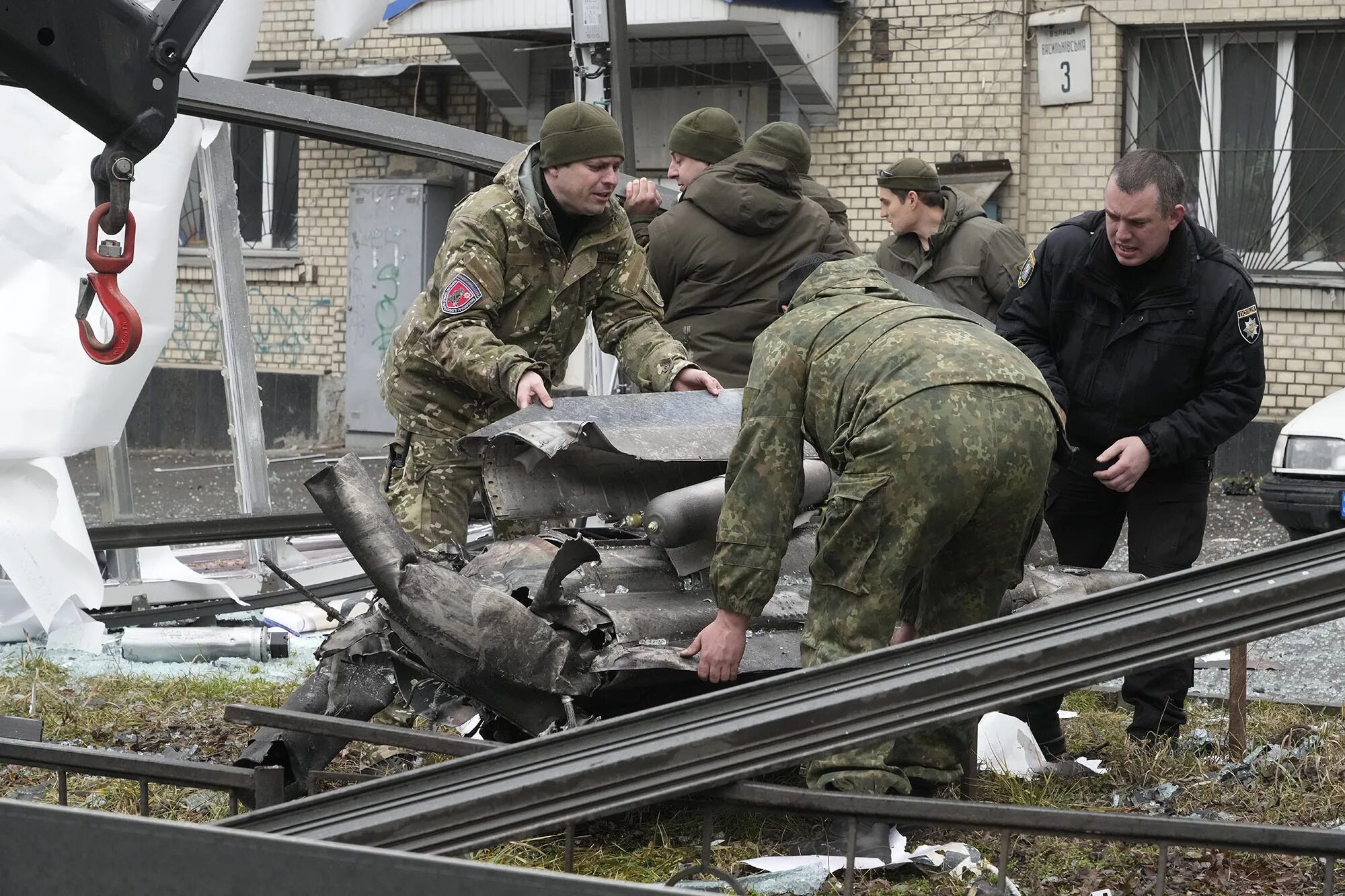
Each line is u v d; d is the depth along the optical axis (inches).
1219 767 171.2
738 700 94.8
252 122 205.5
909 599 151.5
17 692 214.4
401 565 138.4
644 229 226.7
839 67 499.8
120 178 89.8
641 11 480.4
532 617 138.4
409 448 186.7
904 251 238.1
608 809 92.5
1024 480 133.6
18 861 65.6
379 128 211.0
